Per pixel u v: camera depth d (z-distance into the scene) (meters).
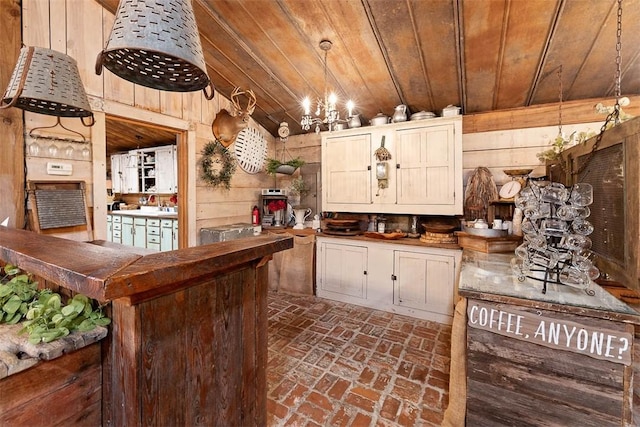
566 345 1.14
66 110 1.72
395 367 2.05
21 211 1.88
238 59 2.69
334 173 3.43
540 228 1.38
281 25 2.25
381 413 1.62
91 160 2.24
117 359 0.90
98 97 2.25
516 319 1.23
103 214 2.30
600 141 1.41
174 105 2.84
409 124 2.99
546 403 1.18
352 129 3.30
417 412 1.63
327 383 1.87
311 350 2.27
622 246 1.23
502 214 2.81
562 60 2.16
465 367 1.39
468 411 1.34
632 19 1.78
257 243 1.22
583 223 1.32
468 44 2.14
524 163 2.79
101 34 2.26
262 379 1.35
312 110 3.48
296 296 3.49
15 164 1.85
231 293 1.16
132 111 2.48
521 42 2.05
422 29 2.09
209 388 1.08
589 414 1.11
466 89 2.64
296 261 3.57
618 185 1.27
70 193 2.09
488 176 2.88
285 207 3.96
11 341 0.86
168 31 0.89
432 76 2.56
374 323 2.76
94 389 0.95
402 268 2.96
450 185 2.83
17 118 1.86
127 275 0.70
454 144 2.80
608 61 2.12
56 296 0.99
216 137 3.29
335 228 3.41
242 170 3.69
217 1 2.08
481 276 1.58
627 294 1.33
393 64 2.51
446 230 2.85
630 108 2.41
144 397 0.86
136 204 5.52
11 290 1.08
